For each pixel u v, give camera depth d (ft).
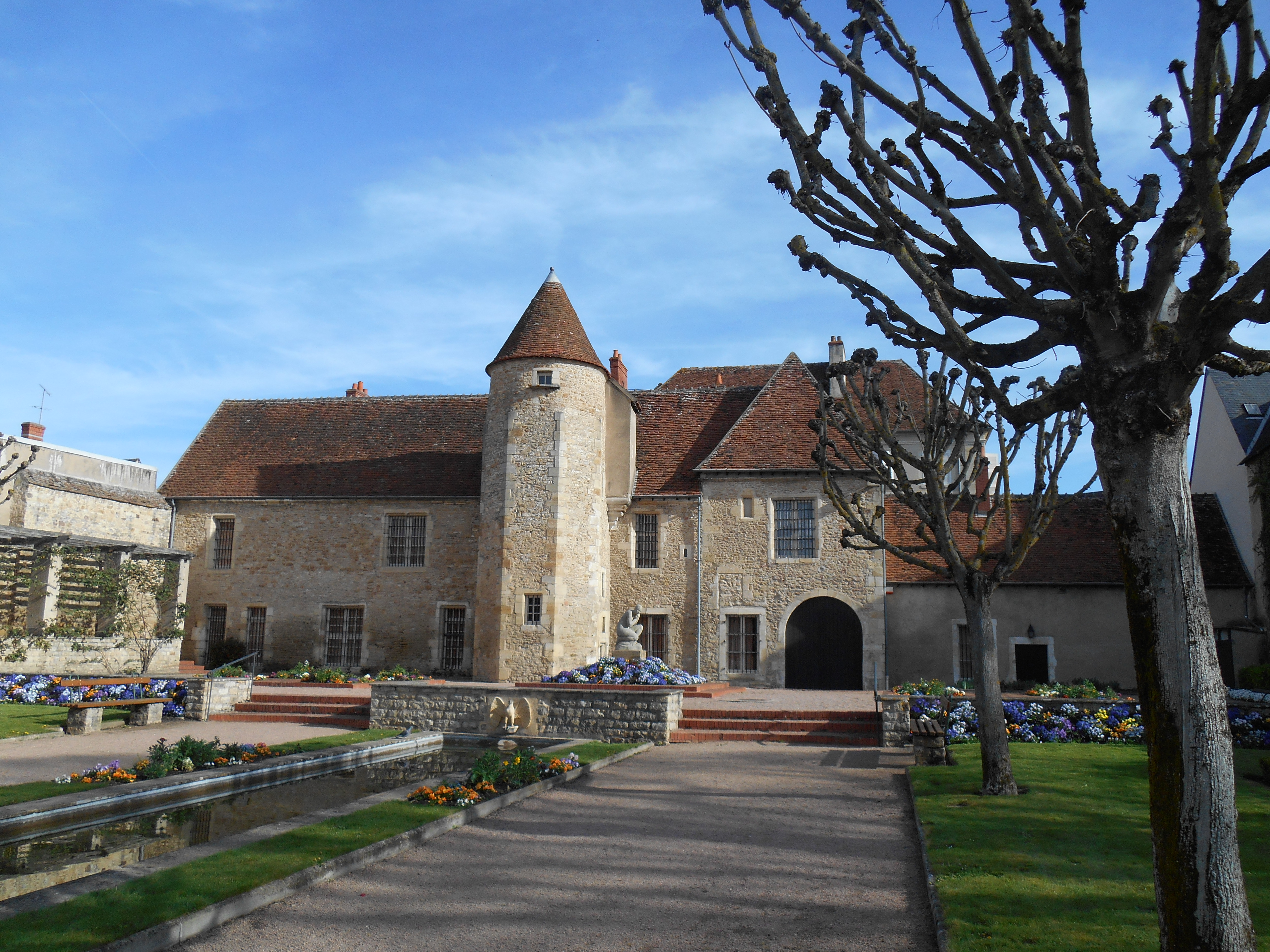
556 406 79.51
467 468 90.89
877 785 37.70
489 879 23.36
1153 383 16.39
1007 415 19.56
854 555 80.07
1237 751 44.45
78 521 81.46
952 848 25.38
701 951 18.43
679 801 34.06
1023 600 77.56
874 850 26.66
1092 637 75.77
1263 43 19.54
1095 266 17.21
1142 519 16.44
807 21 20.45
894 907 21.26
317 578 89.15
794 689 78.84
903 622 79.56
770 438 85.10
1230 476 76.89
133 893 20.16
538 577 76.95
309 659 87.61
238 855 23.71
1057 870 22.99
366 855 24.41
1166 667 15.90
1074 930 18.53
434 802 30.99
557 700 55.26
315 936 18.95
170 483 94.58
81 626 77.71
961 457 52.90
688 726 55.11
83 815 30.37
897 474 37.76
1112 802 31.65
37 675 65.10
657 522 85.56
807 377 89.76
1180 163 19.94
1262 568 68.95
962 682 73.15
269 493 91.40
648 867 24.70
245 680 63.62
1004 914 19.63
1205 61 15.33
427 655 86.12
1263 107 18.28
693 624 82.58
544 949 18.48
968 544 80.12
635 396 97.81
